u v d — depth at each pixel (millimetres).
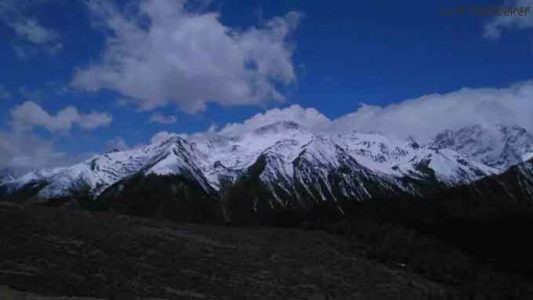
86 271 68188
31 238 76188
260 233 119250
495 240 185000
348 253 115875
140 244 87062
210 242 100500
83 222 92250
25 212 88750
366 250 119438
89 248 78750
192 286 72750
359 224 137750
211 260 88062
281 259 98812
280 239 116062
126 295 60906
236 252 96875
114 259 76562
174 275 75938
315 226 141875
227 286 76062
